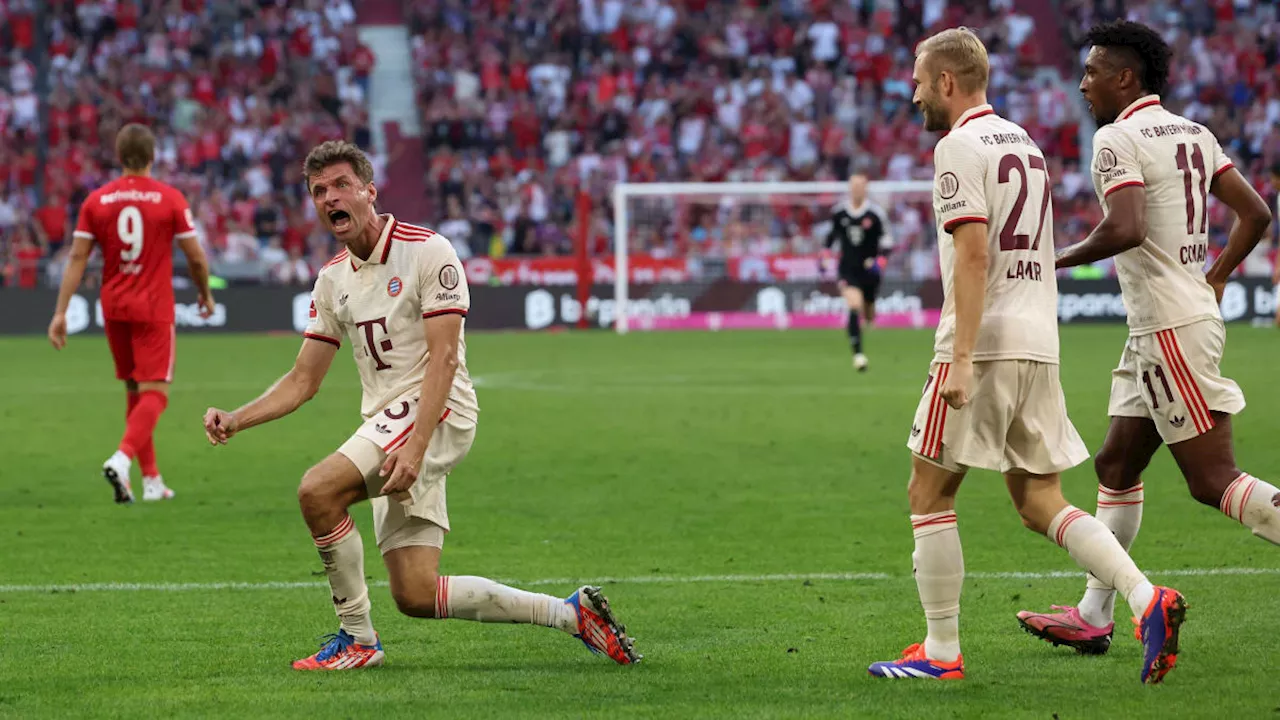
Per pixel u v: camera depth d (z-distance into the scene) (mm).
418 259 7996
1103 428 19922
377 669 8148
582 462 17453
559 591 10445
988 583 10500
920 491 7848
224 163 50656
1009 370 7598
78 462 17953
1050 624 8438
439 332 7902
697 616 9562
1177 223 8438
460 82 54750
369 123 54188
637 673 7988
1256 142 53094
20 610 9875
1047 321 7738
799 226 48219
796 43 57500
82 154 49469
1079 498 14586
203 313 15602
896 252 47656
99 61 52812
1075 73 57125
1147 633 7336
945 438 7664
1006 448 7773
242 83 53656
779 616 9555
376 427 8016
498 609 8141
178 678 7934
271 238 47688
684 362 32656
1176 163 8406
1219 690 7414
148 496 15086
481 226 49812
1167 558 11250
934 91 7781
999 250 7645
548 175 52531
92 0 54094
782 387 26672
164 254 14883
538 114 54375
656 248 48094
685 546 12273
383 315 8086
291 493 15438
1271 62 55812
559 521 13547
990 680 7746
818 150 54188
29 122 50125
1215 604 9555
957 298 7395
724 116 55062
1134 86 8531
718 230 47875
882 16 57938
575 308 45688
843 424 21078
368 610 8203
